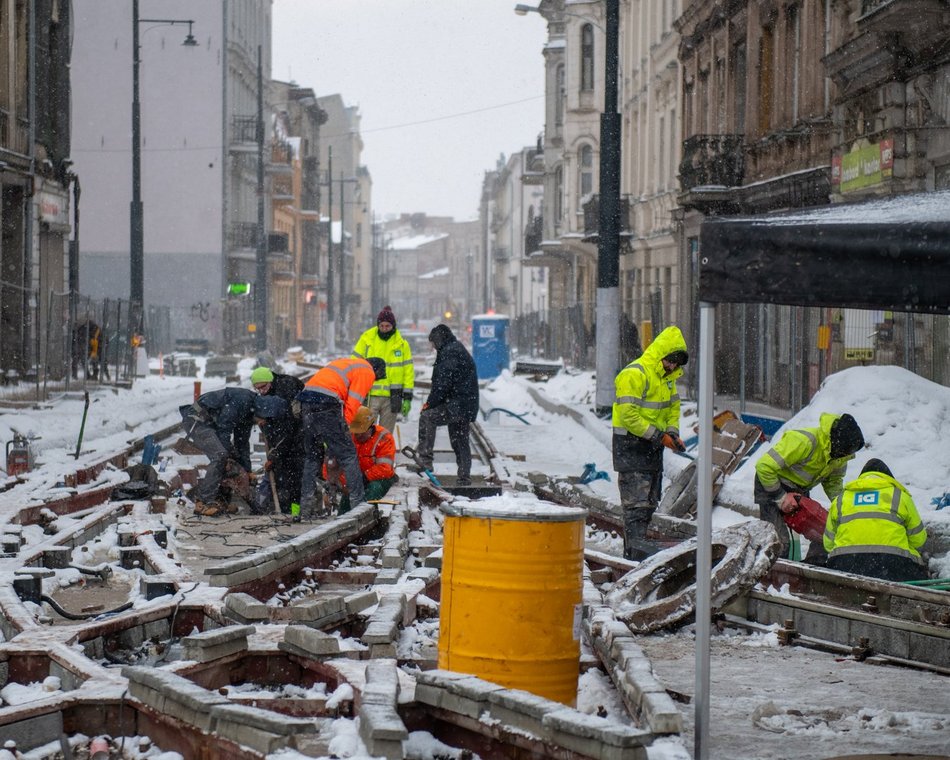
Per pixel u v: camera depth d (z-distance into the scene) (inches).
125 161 2773.1
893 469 581.3
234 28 2906.0
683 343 496.1
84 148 2770.7
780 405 960.9
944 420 609.6
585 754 224.1
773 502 481.7
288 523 569.9
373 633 302.2
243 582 396.8
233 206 2955.2
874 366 651.5
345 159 6274.6
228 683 290.5
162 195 2783.0
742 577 389.7
